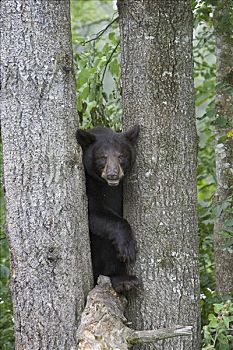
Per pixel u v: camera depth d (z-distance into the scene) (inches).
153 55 391.2
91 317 362.0
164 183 394.3
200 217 557.3
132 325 402.6
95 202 414.0
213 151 628.4
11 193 367.9
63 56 364.8
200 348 411.8
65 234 366.9
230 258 501.4
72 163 370.9
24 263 366.9
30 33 358.6
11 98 362.9
